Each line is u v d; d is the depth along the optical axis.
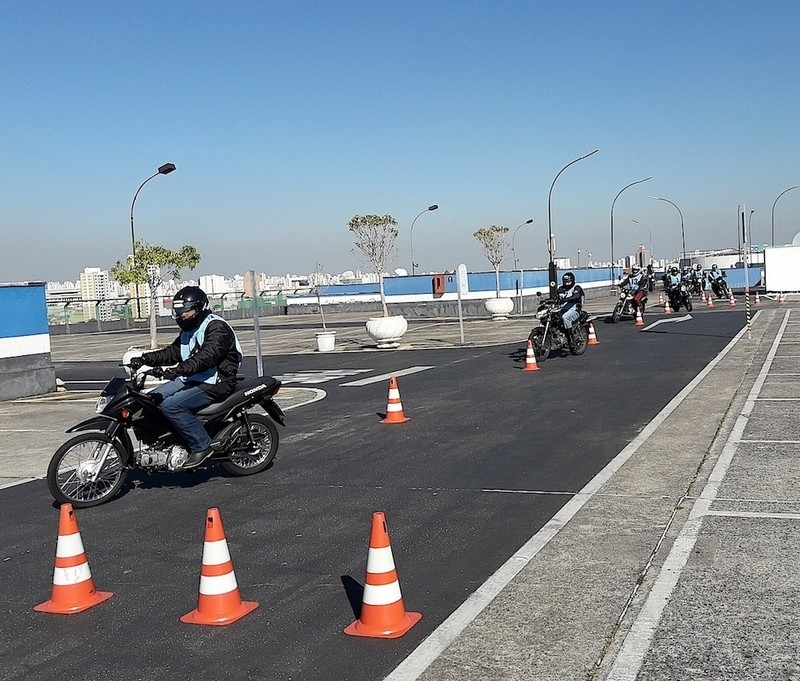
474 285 58.53
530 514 7.47
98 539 7.38
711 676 4.27
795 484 7.93
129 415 8.57
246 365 23.80
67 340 43.84
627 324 31.55
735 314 35.31
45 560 6.91
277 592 5.86
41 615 5.68
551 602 5.38
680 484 8.19
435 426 12.14
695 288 54.47
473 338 29.30
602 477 8.66
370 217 51.84
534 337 19.62
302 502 8.30
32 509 8.58
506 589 5.65
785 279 48.66
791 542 6.28
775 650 4.54
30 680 4.69
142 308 55.19
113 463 8.80
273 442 9.74
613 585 5.60
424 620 5.23
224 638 5.12
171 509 8.30
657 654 4.54
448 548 6.64
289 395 16.34
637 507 7.47
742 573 5.69
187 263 32.19
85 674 4.73
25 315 18.62
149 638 5.19
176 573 6.40
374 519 5.18
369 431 12.03
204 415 8.92
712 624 4.89
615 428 11.28
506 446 10.51
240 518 7.83
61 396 18.61
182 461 8.73
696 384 14.93
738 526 6.73
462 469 9.38
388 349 26.81
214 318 9.00
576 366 18.62
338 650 4.87
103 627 5.41
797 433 10.23
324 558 6.56
